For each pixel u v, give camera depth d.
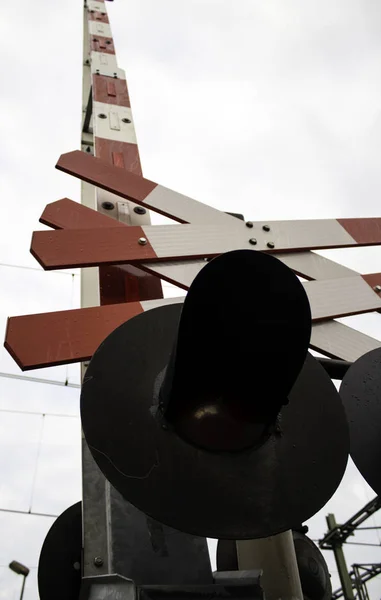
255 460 1.24
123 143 3.15
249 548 1.81
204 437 1.23
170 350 1.36
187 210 2.51
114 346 1.30
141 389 1.26
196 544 1.40
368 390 1.62
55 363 1.74
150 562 1.34
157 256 2.22
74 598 1.89
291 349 1.26
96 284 2.52
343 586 14.69
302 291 1.24
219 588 1.27
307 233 2.57
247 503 1.17
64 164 2.51
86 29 5.18
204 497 1.15
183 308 1.21
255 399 1.29
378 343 2.28
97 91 3.48
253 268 1.25
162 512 1.10
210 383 1.26
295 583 1.75
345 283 2.38
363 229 2.70
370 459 1.50
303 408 1.35
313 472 1.26
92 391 1.21
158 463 1.16
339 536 15.00
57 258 2.07
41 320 1.80
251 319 1.28
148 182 2.58
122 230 2.24
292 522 1.18
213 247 2.35
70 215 2.24
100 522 1.58
